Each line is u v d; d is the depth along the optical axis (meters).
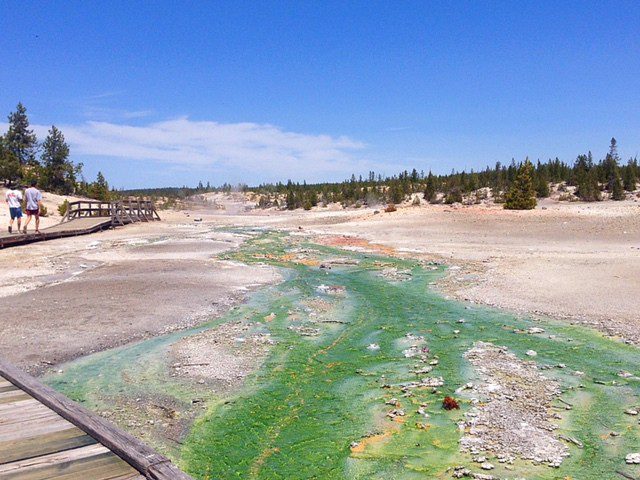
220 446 6.66
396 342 11.09
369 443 6.72
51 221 41.59
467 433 6.88
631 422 7.12
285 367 9.53
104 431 4.57
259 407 7.83
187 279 17.94
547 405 7.70
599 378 8.76
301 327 12.30
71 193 67.50
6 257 22.27
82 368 9.36
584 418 7.26
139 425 7.17
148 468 3.89
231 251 26.62
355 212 60.91
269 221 49.06
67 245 27.09
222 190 136.00
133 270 19.64
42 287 16.16
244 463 6.27
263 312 13.75
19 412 5.30
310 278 19.06
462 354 10.18
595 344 10.55
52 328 11.63
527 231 32.19
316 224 43.91
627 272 17.12
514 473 5.89
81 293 15.27
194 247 27.73
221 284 17.34
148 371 9.24
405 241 30.22
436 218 39.12
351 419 7.43
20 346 10.38
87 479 3.88
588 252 23.11
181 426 7.19
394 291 16.56
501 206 52.03
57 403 5.30
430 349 10.54
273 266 21.83
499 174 80.75
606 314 12.53
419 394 8.23
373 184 94.81
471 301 14.73
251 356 10.11
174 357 9.97
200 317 13.04
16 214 28.03
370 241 30.77
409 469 6.07
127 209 46.25
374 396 8.22
